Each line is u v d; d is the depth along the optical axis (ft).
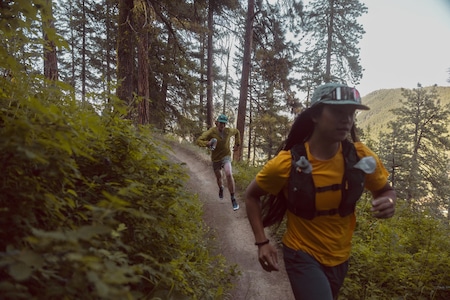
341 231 7.50
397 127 104.63
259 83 58.65
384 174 7.86
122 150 8.93
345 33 90.53
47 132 4.68
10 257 3.44
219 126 23.59
